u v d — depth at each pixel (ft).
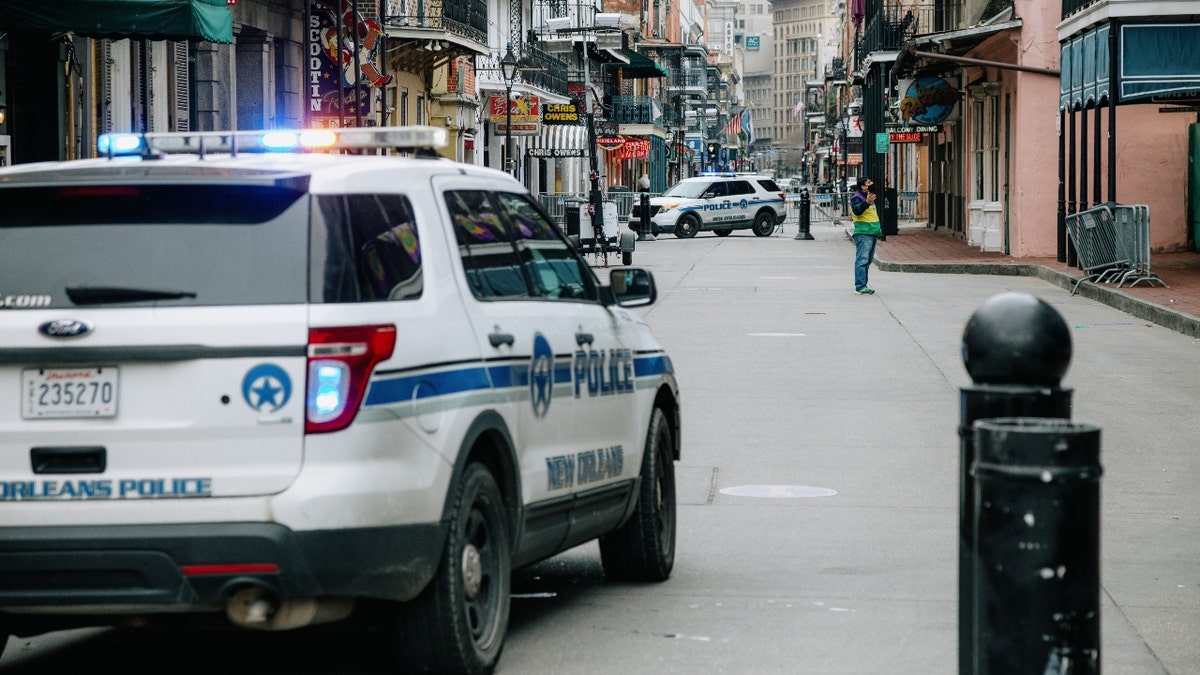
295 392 21.33
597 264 146.41
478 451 24.75
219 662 26.14
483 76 209.05
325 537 21.13
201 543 21.09
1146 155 132.87
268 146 24.90
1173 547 35.09
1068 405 18.61
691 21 577.84
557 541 27.48
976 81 163.22
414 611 23.18
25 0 59.82
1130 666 25.50
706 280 123.13
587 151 255.09
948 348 75.66
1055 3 135.33
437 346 23.04
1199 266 116.98
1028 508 16.65
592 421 28.63
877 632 27.61
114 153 24.72
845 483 42.80
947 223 201.77
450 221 24.91
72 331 21.38
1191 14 96.68
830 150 468.34
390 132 24.72
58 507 21.42
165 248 21.88
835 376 65.62
